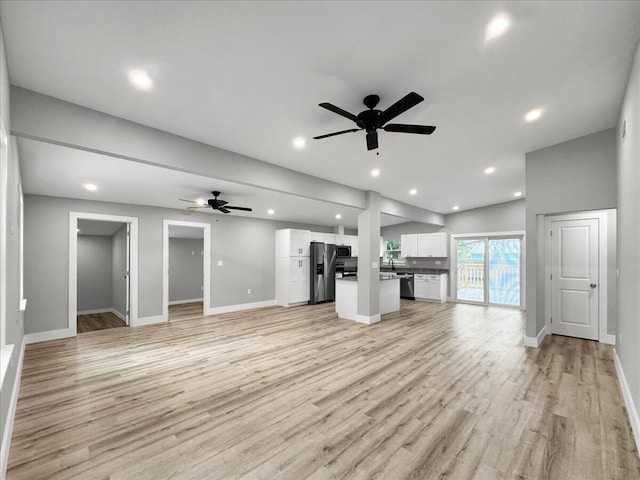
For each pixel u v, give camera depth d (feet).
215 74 7.25
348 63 7.14
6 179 6.51
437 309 23.66
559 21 6.19
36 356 13.04
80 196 16.65
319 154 12.64
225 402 8.84
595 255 15.08
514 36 6.55
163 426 7.63
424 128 8.18
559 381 10.13
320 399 8.97
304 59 6.91
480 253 26.22
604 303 14.70
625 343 9.22
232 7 5.38
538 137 12.35
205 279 22.34
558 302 16.06
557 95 9.10
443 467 6.09
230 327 18.13
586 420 7.77
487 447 6.71
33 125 7.52
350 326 18.11
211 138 10.69
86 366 11.79
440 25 6.11
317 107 8.95
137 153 9.36
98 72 6.95
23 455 6.57
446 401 8.79
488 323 18.75
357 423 7.69
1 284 6.48
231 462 6.29
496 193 21.65
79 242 23.95
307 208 22.62
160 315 19.75
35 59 6.40
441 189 19.75
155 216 19.92
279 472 5.99
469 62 7.35
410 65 7.34
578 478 5.80
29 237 15.48
